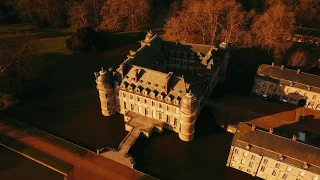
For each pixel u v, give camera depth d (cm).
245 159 8838
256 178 9088
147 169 9281
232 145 8700
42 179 8950
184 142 10294
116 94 10994
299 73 11688
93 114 11506
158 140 10388
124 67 10550
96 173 9038
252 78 13562
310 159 8069
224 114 11269
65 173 9031
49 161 9412
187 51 12756
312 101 11456
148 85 10312
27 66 12538
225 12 16150
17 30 17225
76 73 13962
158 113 10544
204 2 16275
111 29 17475
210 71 11475
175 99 9769
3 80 11462
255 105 11806
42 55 14812
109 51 15825
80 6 16575
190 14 16200
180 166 9412
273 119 11044
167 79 9688
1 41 12206
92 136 10469
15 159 9556
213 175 9144
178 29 16150
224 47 12719
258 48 15362
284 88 11700
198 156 9762
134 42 16662
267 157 8362
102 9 17000
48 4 17038
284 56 14475
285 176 8581
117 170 9144
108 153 9644
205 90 11288
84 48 15325
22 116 11294
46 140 10181
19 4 16788
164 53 12988
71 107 11831
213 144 10206
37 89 12825
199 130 10775
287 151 8294
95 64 14662
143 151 9919
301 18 17038
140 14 16912
